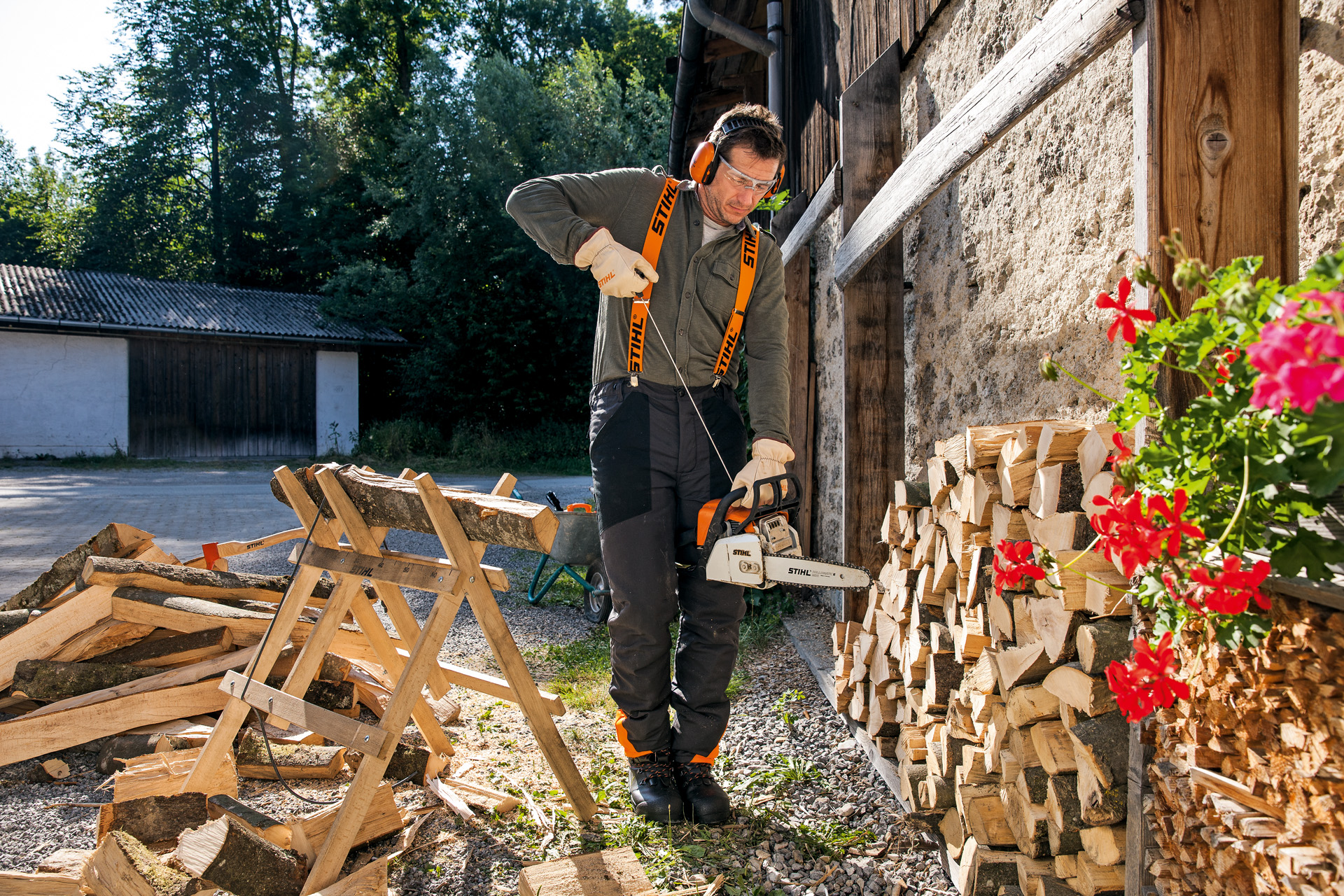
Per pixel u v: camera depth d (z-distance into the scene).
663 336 2.30
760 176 2.14
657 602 2.30
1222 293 1.00
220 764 2.24
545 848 2.19
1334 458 0.91
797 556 2.08
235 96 27.62
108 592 2.77
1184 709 1.29
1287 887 1.04
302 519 2.39
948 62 3.14
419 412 21.09
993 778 1.98
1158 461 1.09
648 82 26.44
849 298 3.40
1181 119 1.35
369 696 2.90
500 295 20.28
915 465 3.60
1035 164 2.52
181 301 19.80
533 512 1.88
